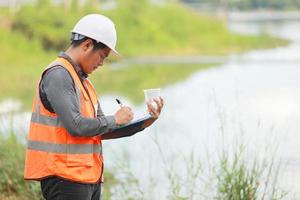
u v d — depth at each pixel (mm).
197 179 11273
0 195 10695
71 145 6520
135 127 6988
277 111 23312
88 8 59688
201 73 41594
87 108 6578
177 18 74250
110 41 6574
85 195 6605
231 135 13820
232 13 148000
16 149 12141
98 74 39406
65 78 6438
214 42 73312
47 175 6523
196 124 20516
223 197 9352
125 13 67312
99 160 6789
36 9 54938
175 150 15758
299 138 17484
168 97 28344
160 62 53562
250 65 47844
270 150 12188
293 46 73250
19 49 48844
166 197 10641
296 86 32531
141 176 12938
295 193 11031
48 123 6512
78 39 6574
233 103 25109
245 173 9695
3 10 57094
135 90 32312
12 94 29438
